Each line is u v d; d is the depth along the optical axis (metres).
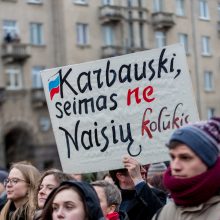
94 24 36.16
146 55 5.48
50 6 34.81
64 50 34.69
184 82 5.34
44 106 33.84
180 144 3.40
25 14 33.88
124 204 5.45
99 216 3.95
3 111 32.53
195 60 41.88
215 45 43.59
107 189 5.09
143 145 5.46
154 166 7.12
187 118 5.32
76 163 5.73
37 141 33.59
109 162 5.59
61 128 5.83
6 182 6.66
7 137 33.94
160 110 5.41
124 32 37.34
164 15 39.53
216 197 3.36
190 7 42.03
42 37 34.41
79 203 3.85
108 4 36.53
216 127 3.43
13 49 32.84
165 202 5.73
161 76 5.42
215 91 43.06
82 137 5.71
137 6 38.25
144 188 4.88
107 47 36.12
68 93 5.80
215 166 3.36
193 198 3.35
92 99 5.70
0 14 32.94
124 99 5.56
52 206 3.92
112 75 5.62
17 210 5.79
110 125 5.61
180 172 3.38
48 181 5.24
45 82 5.91
